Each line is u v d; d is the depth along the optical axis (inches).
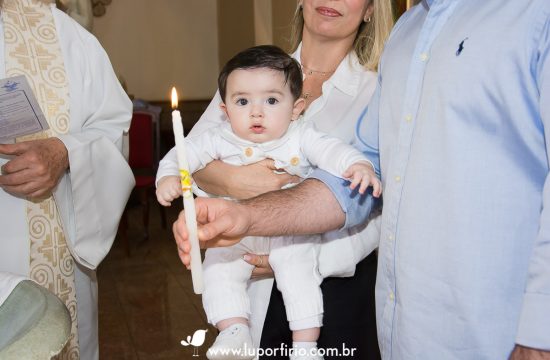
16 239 89.0
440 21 56.7
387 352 62.7
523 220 50.5
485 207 51.5
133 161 270.4
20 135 83.3
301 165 72.4
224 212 55.4
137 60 369.7
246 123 71.7
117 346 162.9
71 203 94.2
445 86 53.5
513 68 49.3
